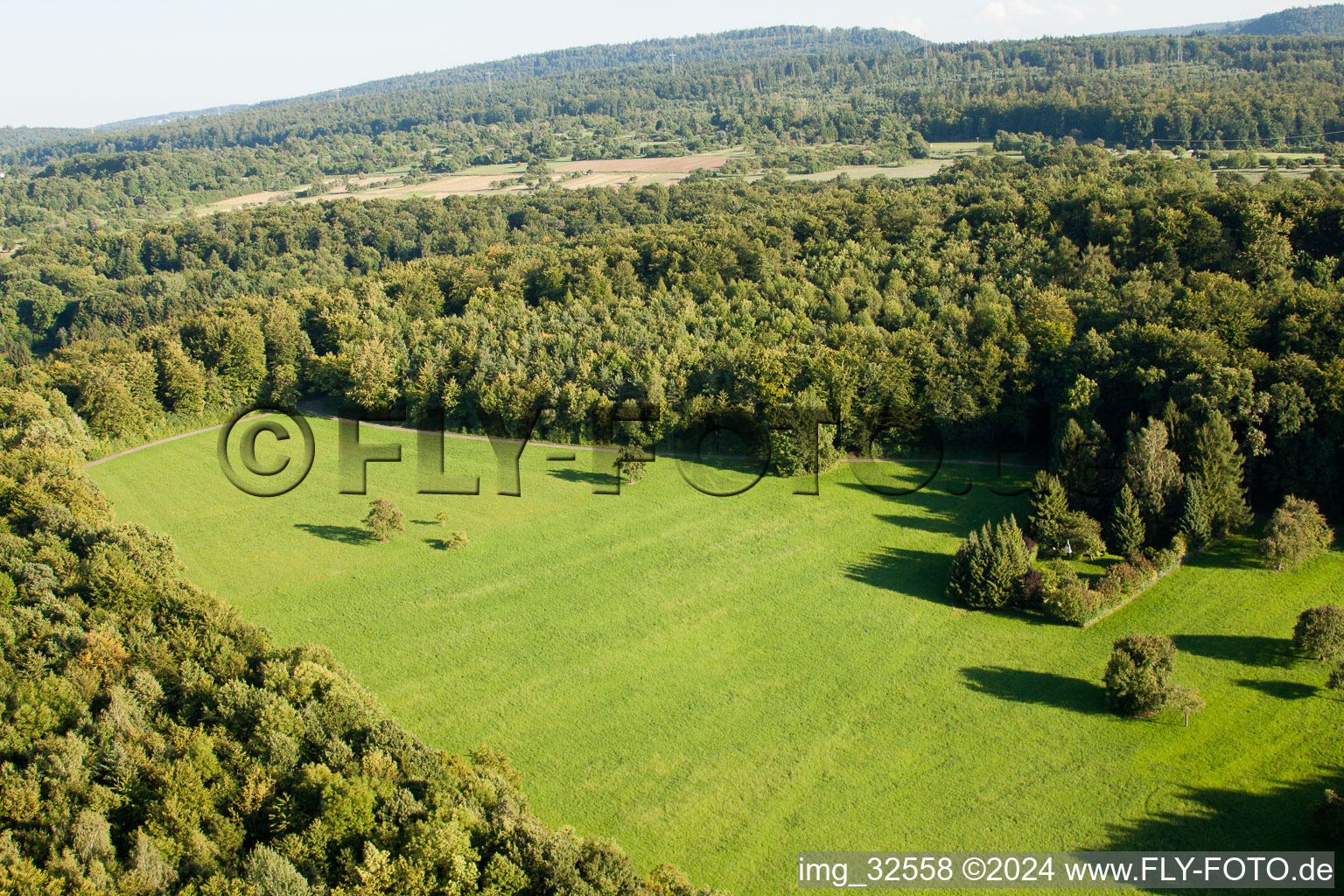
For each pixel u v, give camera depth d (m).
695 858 52.06
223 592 81.81
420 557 87.62
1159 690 59.88
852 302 121.44
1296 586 73.44
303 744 53.59
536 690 67.12
